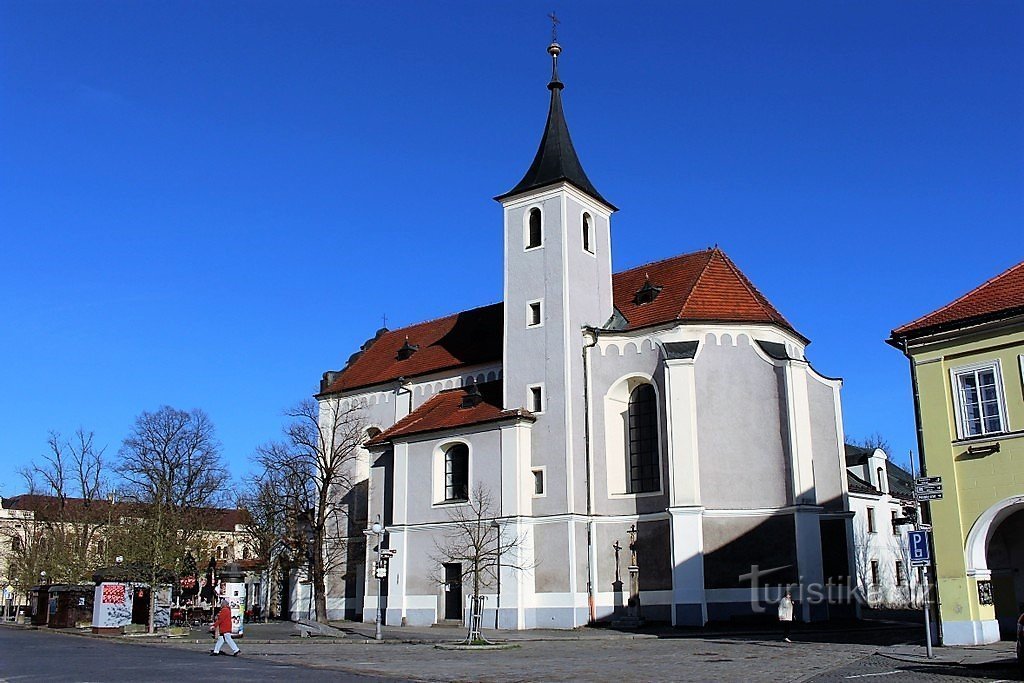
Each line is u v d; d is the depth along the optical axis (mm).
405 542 56156
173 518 58438
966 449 31281
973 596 30609
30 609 74938
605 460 52312
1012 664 25391
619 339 53375
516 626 49688
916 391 32812
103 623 53375
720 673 25578
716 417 50188
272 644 41312
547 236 55688
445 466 56188
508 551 51188
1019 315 30469
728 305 52812
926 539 28547
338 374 73500
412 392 64875
